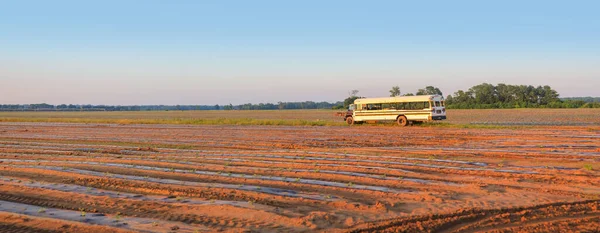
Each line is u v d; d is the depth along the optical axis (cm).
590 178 1247
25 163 1689
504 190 1126
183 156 1888
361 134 3041
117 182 1277
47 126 4456
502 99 12644
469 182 1234
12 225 855
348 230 816
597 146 2047
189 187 1196
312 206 993
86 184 1261
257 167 1537
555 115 5859
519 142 2288
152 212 945
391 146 2252
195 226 845
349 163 1602
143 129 3875
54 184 1259
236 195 1099
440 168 1467
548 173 1340
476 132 2991
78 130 3800
